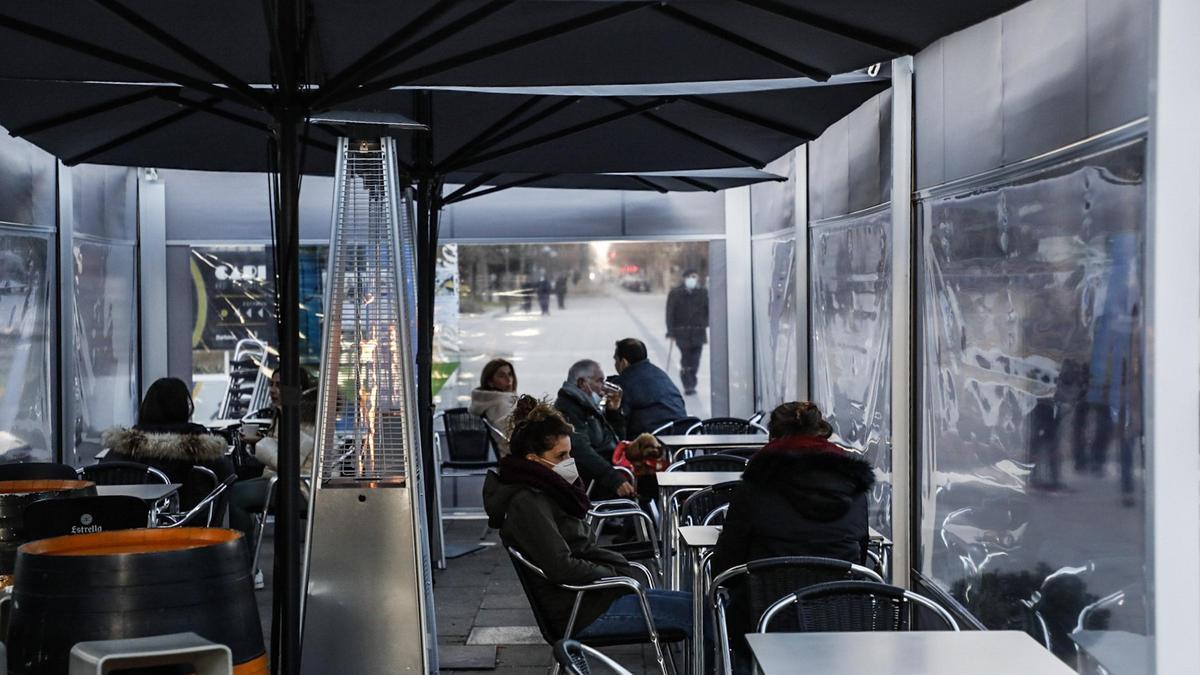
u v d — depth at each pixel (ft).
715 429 32.01
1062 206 14.30
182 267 37.24
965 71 17.79
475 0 14.05
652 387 32.48
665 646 17.97
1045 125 14.82
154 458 25.61
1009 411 16.10
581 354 37.55
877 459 23.82
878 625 13.82
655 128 23.02
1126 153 12.54
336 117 15.61
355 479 15.40
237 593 12.17
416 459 15.48
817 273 29.53
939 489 19.34
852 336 25.99
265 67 17.10
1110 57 12.94
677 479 22.91
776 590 15.16
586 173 26.50
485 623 23.99
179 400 26.73
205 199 37.22
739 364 37.37
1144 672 12.10
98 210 33.83
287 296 14.69
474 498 38.37
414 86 18.17
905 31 14.97
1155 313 11.39
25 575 11.67
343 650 15.14
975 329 17.51
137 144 23.93
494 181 30.58
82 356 32.27
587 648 10.57
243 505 27.37
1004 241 16.28
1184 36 11.10
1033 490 15.21
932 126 19.47
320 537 15.21
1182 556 11.52
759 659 11.17
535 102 21.53
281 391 14.73
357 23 15.25
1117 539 12.84
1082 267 13.70
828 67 16.98
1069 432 14.08
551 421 16.98
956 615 18.02
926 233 19.94
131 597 11.44
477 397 32.14
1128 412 12.53
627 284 37.55
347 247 15.57
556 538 16.21
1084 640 13.66
